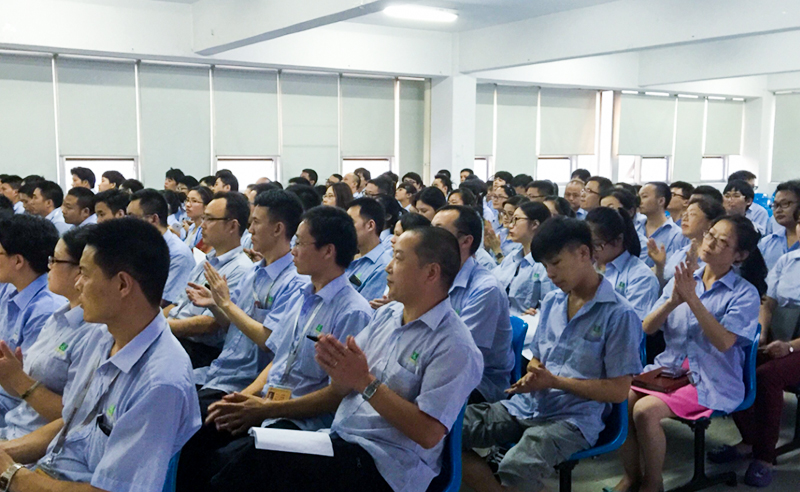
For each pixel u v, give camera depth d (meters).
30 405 1.82
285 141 8.64
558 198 4.08
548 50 7.88
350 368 1.62
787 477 2.71
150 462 1.35
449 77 9.22
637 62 10.81
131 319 1.44
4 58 6.84
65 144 7.27
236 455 1.76
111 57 7.24
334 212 2.11
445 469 1.80
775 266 3.13
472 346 1.71
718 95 12.03
